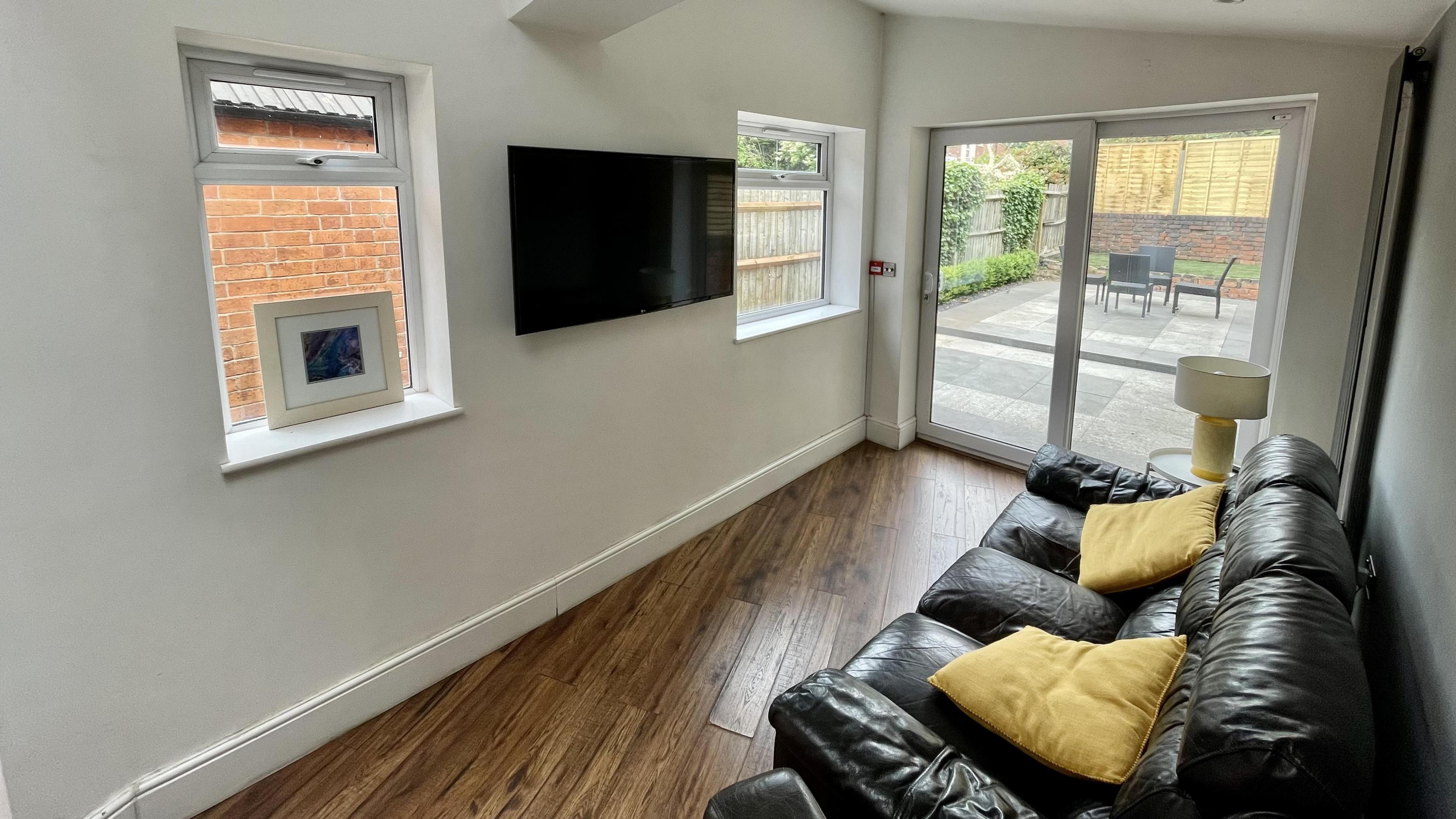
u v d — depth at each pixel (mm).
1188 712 1190
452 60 2240
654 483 3301
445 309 2367
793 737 1547
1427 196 2107
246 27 1816
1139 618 2084
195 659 1963
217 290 2035
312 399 2242
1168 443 3783
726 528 3678
